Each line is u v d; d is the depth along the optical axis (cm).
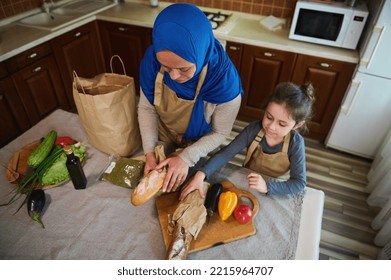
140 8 258
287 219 81
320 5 182
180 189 88
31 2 235
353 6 182
